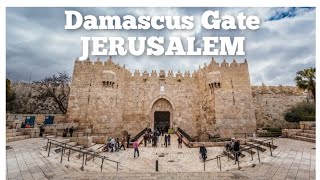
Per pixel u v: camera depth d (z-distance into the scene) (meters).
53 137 19.22
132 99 34.34
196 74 36.06
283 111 34.16
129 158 16.45
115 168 12.68
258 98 34.59
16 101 38.47
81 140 18.22
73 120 29.45
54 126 25.52
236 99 29.98
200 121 33.38
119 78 32.88
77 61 31.75
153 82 35.31
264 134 24.95
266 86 35.56
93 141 22.45
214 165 14.07
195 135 33.34
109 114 30.22
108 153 18.39
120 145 22.19
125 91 34.53
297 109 32.03
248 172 8.64
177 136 30.50
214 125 29.12
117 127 31.06
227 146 17.59
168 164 14.49
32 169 8.60
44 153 11.84
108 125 29.83
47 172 8.23
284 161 10.32
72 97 30.31
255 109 33.97
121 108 32.69
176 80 35.66
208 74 31.30
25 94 39.34
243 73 31.14
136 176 7.92
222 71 31.12
